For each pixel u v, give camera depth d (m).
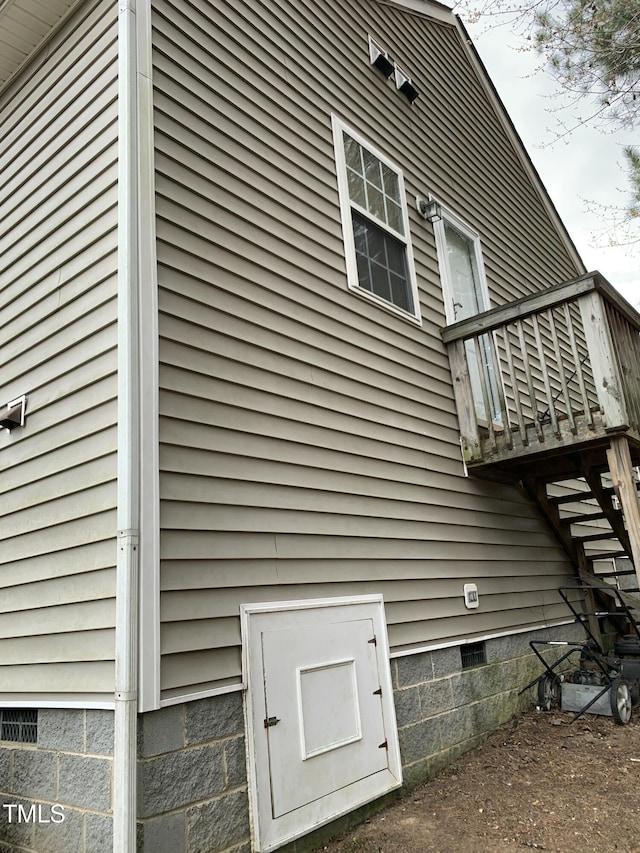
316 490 3.65
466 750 4.32
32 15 3.80
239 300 3.44
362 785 3.33
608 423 4.44
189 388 3.00
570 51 6.59
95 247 3.17
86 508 2.84
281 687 3.04
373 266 4.89
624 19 6.25
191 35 3.58
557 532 6.26
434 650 4.28
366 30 5.64
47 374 3.32
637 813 3.23
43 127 3.83
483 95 7.88
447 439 5.16
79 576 2.81
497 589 5.26
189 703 2.61
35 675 2.95
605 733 4.61
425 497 4.66
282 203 3.98
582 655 5.62
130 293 2.83
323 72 4.82
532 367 7.15
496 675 4.95
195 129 3.44
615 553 6.30
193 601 2.75
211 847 2.54
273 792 2.84
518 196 8.23
